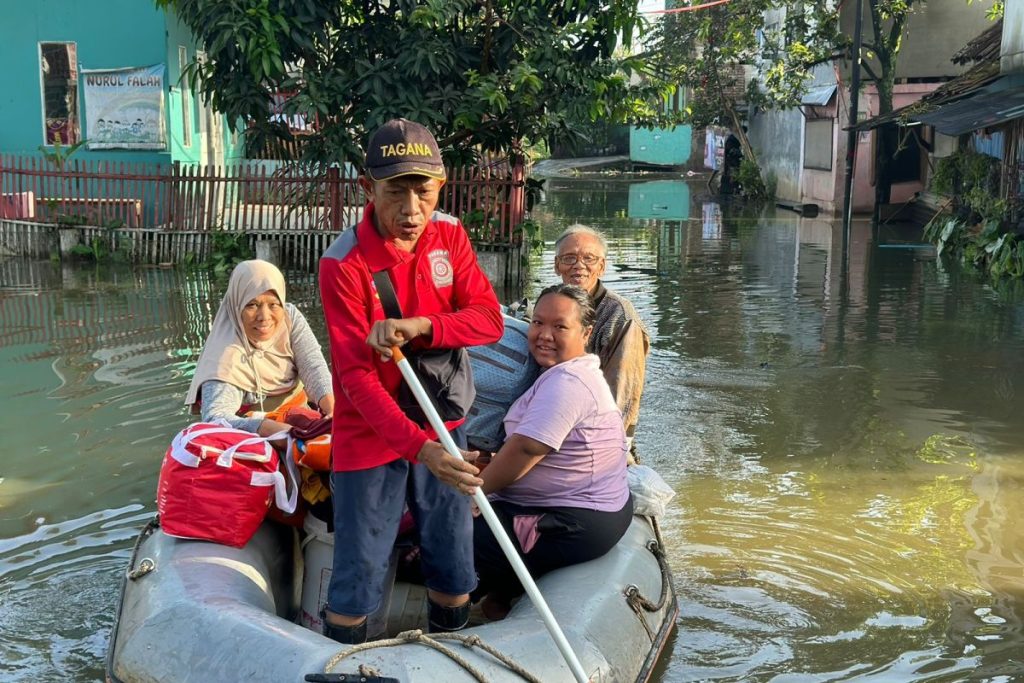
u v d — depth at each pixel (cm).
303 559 420
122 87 1662
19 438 666
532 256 1650
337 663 312
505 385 448
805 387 822
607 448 414
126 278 1374
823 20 2402
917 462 645
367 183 332
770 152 3089
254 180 1502
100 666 402
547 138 1459
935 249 1750
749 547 519
